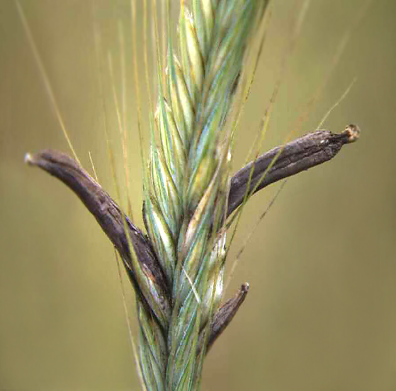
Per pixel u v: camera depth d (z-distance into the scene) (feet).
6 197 1.10
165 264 0.59
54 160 0.57
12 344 1.13
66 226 1.13
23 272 1.13
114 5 0.99
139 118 0.58
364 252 1.20
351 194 1.19
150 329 0.59
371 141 1.17
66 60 1.01
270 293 1.20
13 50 1.02
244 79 0.57
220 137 0.58
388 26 1.14
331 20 1.12
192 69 0.58
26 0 1.01
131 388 1.15
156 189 0.59
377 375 1.21
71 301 1.14
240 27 0.57
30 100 1.02
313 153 0.58
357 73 1.14
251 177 0.58
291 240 1.20
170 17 0.59
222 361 1.21
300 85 1.08
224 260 0.59
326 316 1.21
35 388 1.14
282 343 1.21
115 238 0.58
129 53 0.98
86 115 0.99
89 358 1.15
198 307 0.58
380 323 1.20
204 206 0.58
